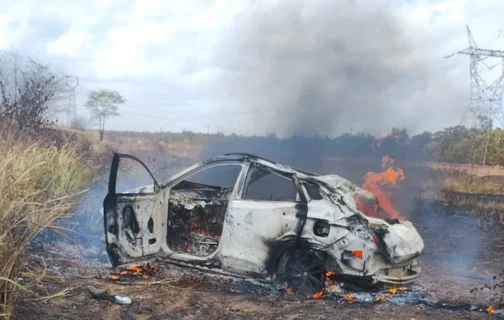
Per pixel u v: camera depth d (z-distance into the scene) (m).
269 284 6.00
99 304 4.80
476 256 8.78
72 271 5.84
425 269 7.77
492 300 5.98
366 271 5.69
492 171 23.34
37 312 4.24
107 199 5.95
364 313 5.22
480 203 15.04
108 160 13.42
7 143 7.16
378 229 5.78
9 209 3.94
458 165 24.20
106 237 5.91
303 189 6.00
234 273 6.02
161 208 6.48
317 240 5.80
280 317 4.97
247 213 6.01
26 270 4.60
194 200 6.79
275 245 5.88
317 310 5.25
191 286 5.91
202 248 6.59
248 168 6.25
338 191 5.96
